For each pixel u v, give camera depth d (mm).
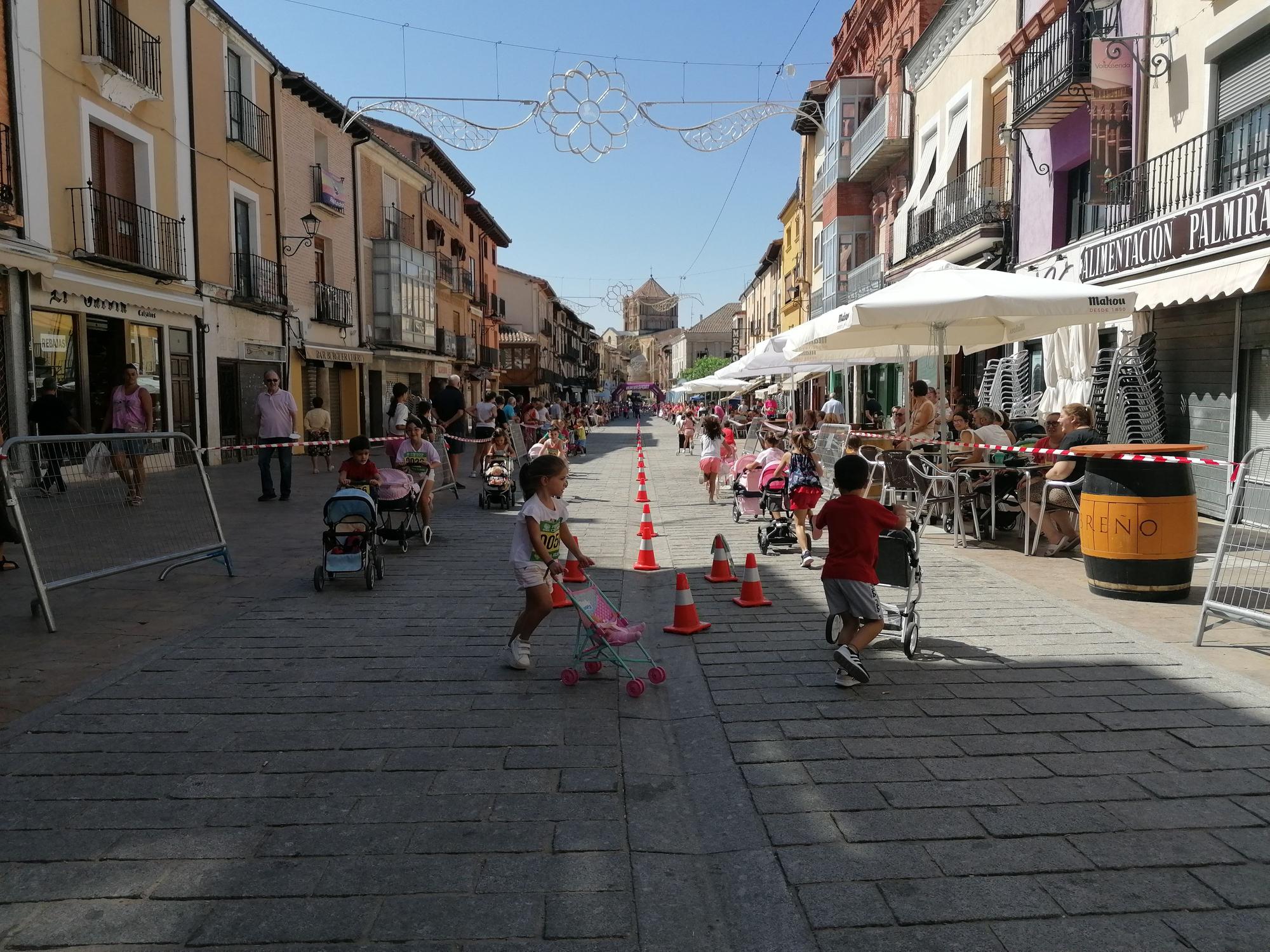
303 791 3740
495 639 6066
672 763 4090
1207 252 10375
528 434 25438
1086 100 14172
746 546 9789
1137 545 6781
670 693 5000
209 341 20984
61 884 3051
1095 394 13609
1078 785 3699
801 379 34500
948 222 19922
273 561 8875
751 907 2904
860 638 4969
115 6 17469
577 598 5082
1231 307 10727
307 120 26938
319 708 4727
